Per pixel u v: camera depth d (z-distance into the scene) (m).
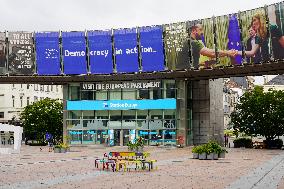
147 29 51.12
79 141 55.59
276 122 49.19
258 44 43.97
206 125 54.59
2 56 55.50
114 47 52.97
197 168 23.34
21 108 74.81
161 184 16.28
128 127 54.06
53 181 17.25
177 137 51.66
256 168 23.27
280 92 49.88
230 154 36.94
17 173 20.66
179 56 49.66
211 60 47.53
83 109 55.50
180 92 52.28
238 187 15.38
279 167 23.89
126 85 54.34
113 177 18.83
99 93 55.59
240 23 44.78
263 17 42.94
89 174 20.19
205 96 54.81
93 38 53.56
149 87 53.53
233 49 45.84
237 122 51.78
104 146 53.91
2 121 72.81
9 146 42.38
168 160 29.62
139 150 41.41
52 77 55.78
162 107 52.41
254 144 54.50
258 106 49.69
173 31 49.53
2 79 58.00
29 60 55.47
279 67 46.16
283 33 41.88
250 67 46.34
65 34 54.28
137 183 16.61
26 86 76.56
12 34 55.19
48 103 64.00
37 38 54.88
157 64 51.25
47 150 45.38
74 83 56.72
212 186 15.66
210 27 46.94
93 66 54.09
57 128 63.62
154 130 52.88
